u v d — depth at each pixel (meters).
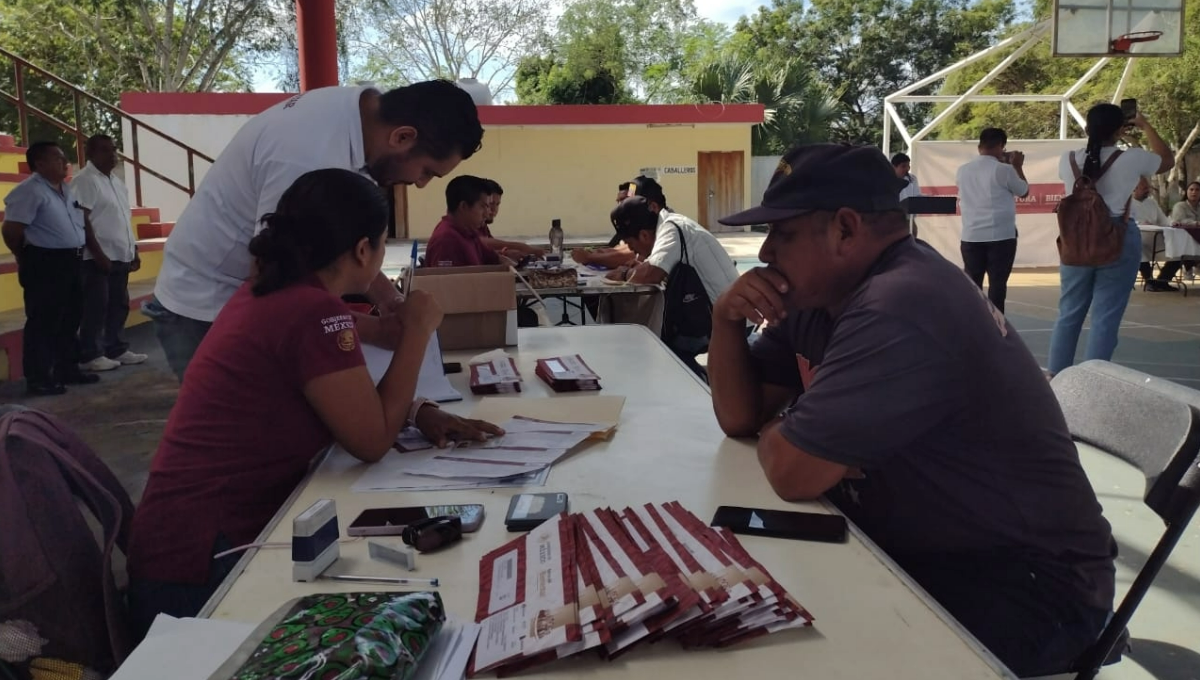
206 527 1.42
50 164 5.19
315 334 1.45
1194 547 2.84
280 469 1.48
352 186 1.57
